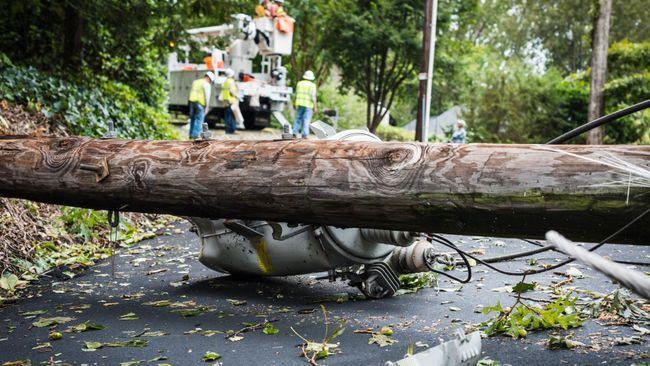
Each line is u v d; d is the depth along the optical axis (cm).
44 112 1347
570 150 450
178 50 1647
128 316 648
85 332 600
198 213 627
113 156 655
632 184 420
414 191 496
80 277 830
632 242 446
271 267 716
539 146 465
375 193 513
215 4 1573
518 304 651
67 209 1040
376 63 3012
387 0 2784
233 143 606
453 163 484
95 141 683
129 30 1589
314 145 559
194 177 604
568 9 7312
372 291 690
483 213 473
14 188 714
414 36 2775
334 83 4431
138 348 550
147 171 629
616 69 3319
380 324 602
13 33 1611
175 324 620
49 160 687
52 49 1655
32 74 1398
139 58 1939
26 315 662
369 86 3031
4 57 1376
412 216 506
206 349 544
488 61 4206
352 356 516
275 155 570
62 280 816
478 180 470
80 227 1009
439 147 501
